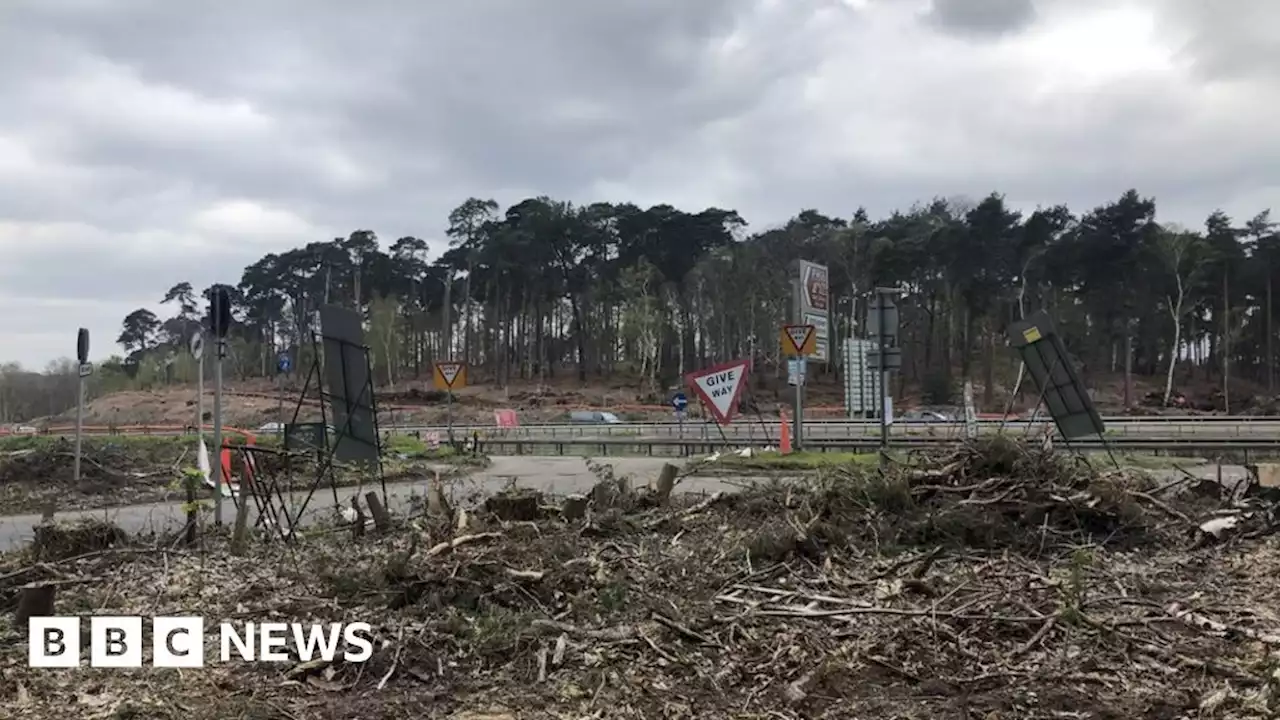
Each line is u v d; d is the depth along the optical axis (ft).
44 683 19.06
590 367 310.45
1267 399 200.75
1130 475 40.63
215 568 29.58
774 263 254.27
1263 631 21.81
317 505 51.29
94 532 32.50
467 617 22.70
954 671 19.19
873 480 33.86
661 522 34.24
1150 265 219.41
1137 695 17.89
